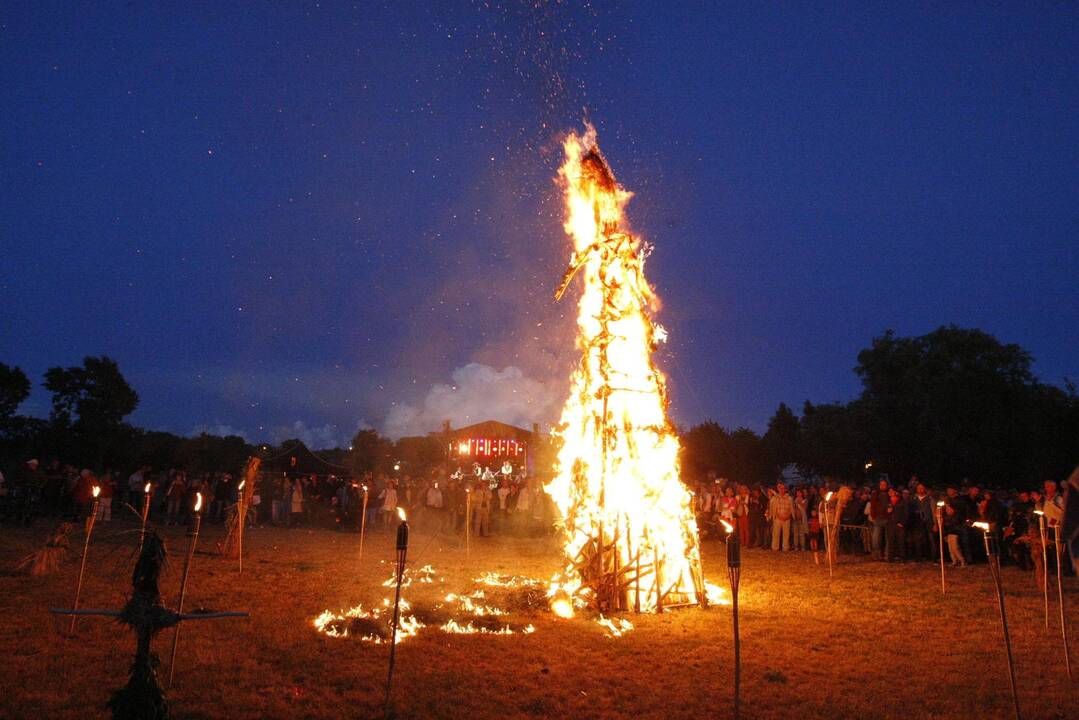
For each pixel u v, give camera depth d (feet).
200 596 35.68
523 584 43.19
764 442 197.67
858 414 139.64
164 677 22.41
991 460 126.72
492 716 20.35
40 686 21.15
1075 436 130.62
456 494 85.25
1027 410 128.36
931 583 46.34
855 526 66.49
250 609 32.83
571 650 27.35
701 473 195.42
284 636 27.78
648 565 35.47
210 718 19.35
